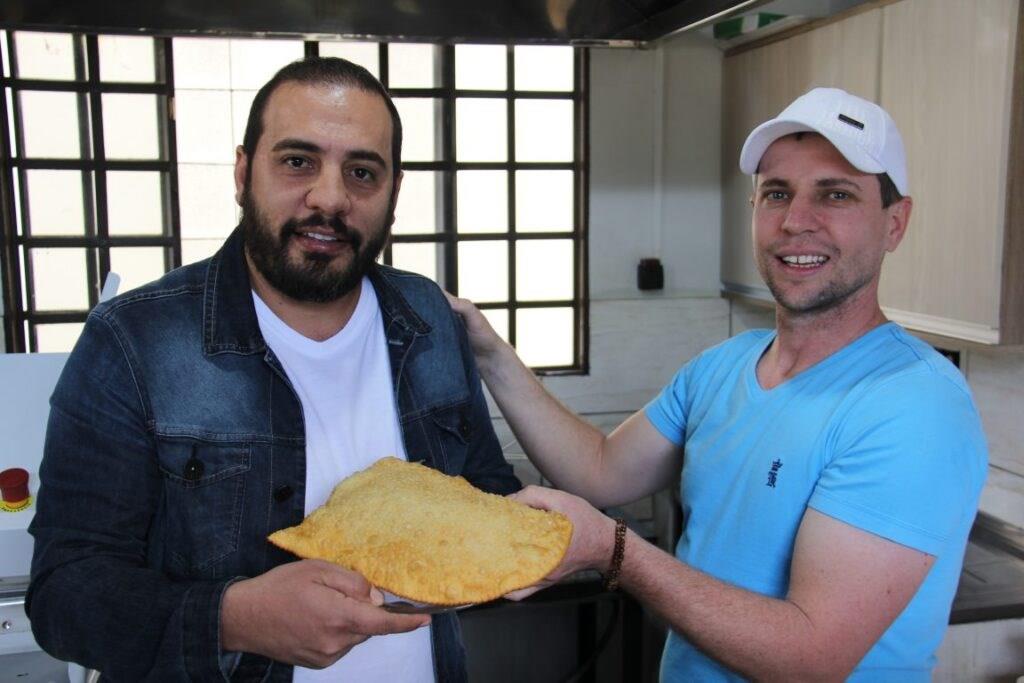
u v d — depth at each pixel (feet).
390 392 3.09
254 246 2.66
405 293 3.24
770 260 3.09
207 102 7.00
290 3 4.90
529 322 7.78
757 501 3.01
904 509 2.66
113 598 2.39
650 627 6.75
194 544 2.69
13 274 6.77
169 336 2.71
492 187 7.56
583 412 7.66
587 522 2.80
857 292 3.01
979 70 4.54
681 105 7.62
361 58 7.18
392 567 2.31
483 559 2.36
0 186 6.61
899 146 2.99
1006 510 5.43
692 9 4.61
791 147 3.02
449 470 3.20
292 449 2.80
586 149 7.51
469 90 7.36
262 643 2.31
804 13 5.97
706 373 3.63
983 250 4.60
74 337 7.02
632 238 7.72
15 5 4.63
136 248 7.06
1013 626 4.71
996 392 5.49
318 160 2.55
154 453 2.68
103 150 6.87
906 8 5.08
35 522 2.61
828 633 2.66
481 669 6.93
